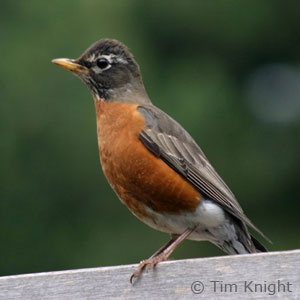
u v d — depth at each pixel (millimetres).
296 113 20641
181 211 8398
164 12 21000
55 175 17328
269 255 7180
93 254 17312
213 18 21609
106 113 8672
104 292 7266
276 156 19766
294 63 22328
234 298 7152
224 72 21609
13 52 17625
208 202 8453
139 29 20344
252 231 14523
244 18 21859
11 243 17547
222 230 8539
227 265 7207
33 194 17453
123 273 7289
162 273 7258
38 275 7312
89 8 18547
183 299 7203
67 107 17188
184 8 21297
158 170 8305
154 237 17266
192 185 8414
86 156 17203
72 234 17516
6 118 17266
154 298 7230
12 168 17344
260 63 22188
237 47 21953
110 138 8461
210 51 21766
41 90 17266
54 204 17500
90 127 17141
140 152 8312
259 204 19719
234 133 19750
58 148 17203
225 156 18938
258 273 7164
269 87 21594
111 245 17281
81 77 9117
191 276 7227
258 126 20094
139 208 8445
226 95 20203
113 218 17453
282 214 19812
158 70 20359
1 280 7312
